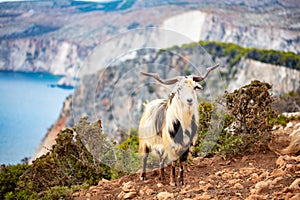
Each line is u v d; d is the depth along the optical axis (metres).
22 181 7.71
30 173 7.68
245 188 5.49
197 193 5.56
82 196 6.24
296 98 14.56
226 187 5.64
